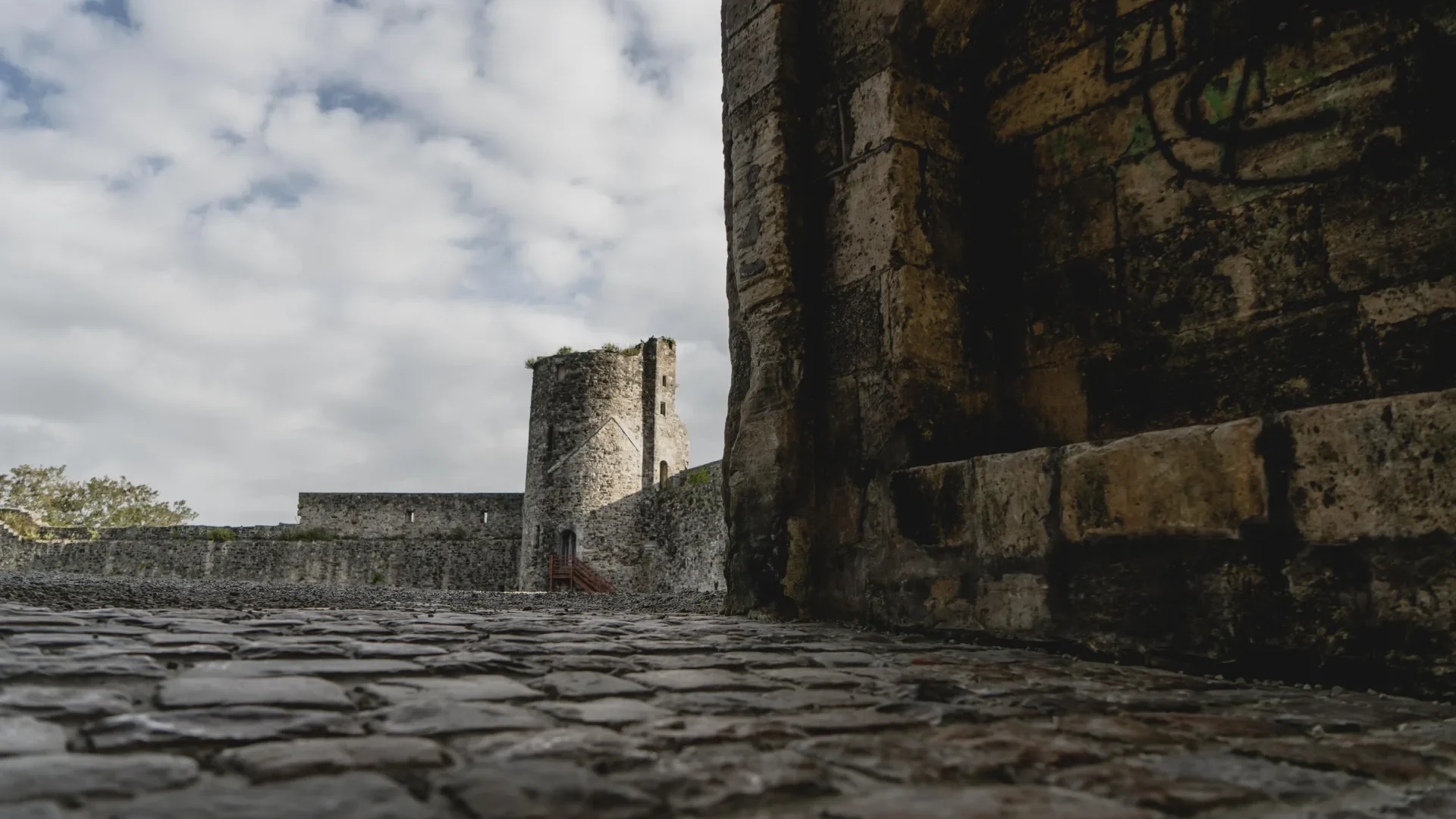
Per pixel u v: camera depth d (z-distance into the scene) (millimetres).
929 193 5285
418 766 1557
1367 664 2896
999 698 2549
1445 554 2775
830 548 5238
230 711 1916
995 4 5457
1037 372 5168
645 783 1513
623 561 34469
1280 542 3158
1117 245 4875
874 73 5414
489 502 39594
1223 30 4527
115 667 2396
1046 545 3928
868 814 1398
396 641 3344
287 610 5328
